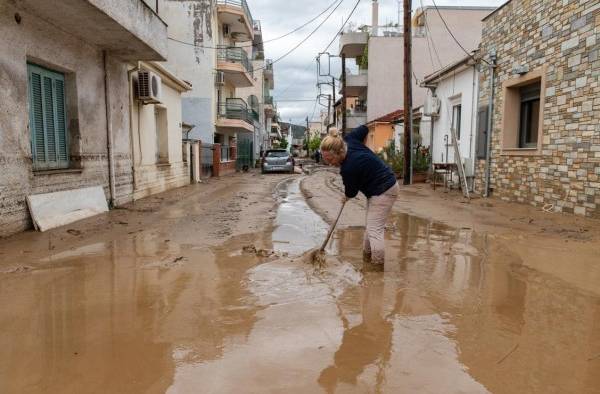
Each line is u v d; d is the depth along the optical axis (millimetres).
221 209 10484
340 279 4688
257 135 45344
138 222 8469
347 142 5184
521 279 4727
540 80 10406
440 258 5645
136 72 12312
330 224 8273
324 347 3070
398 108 32562
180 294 4184
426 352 3006
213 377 2662
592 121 8289
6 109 6742
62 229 7559
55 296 4133
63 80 8953
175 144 17000
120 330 3352
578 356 2971
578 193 8703
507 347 3094
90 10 7496
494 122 12336
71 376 2672
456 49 31438
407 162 17156
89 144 9602
